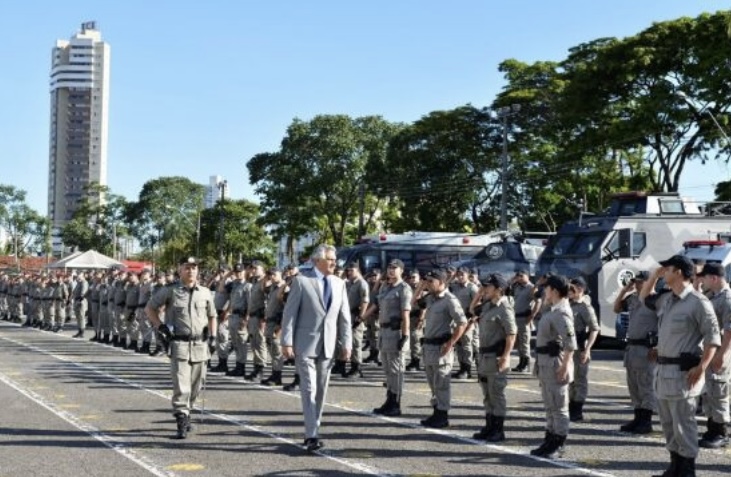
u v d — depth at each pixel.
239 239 93.00
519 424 11.18
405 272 30.69
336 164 60.69
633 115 38.62
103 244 115.31
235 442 9.66
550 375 9.05
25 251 112.81
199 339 10.05
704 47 37.34
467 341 16.89
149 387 14.44
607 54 39.69
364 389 14.76
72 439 9.68
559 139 46.31
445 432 10.53
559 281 9.10
